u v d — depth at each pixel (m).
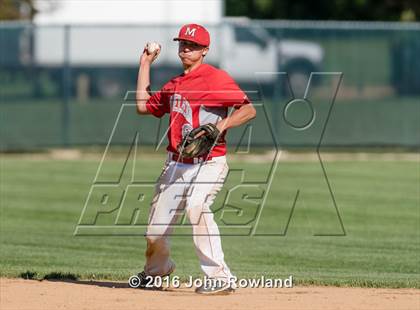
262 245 37.06
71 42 69.31
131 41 69.31
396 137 70.38
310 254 34.97
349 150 70.06
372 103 70.19
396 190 52.06
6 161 65.00
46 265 31.75
